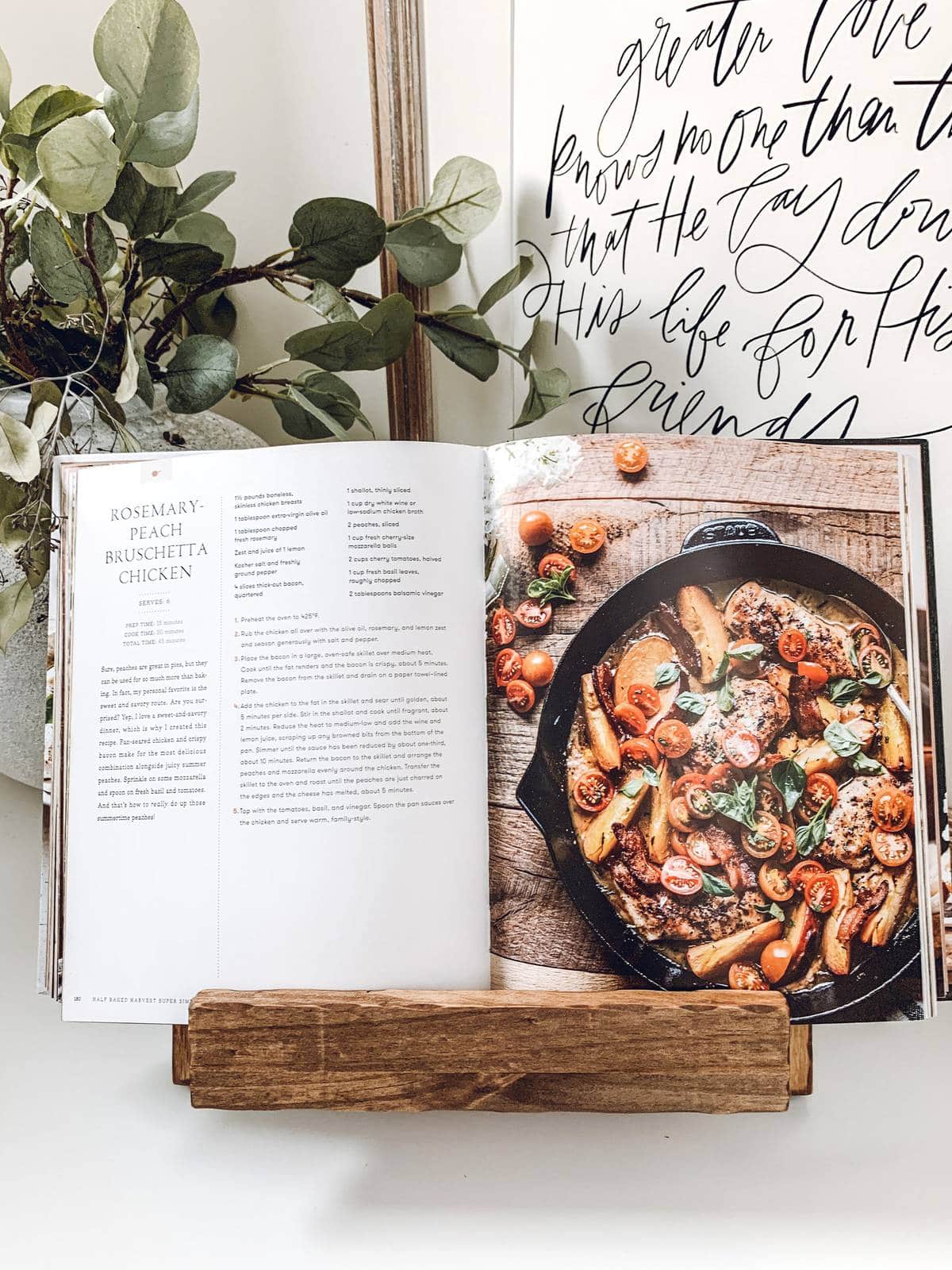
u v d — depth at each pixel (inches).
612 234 23.7
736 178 22.9
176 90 18.6
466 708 17.4
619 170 23.6
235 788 17.3
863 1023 20.8
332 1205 17.4
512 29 24.4
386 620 17.2
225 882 17.1
